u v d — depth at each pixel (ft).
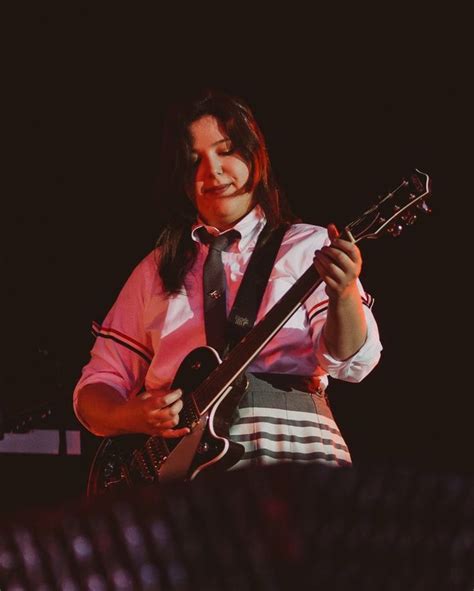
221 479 2.44
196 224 12.69
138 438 11.76
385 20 21.58
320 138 22.08
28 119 24.49
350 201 21.72
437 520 2.44
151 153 24.00
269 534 2.40
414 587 2.43
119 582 2.50
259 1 22.58
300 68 22.34
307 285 10.86
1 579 2.58
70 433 21.85
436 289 21.40
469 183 21.01
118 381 12.82
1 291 23.89
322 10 22.09
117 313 13.05
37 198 24.67
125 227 24.25
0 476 21.39
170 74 23.49
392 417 21.56
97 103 24.20
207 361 11.23
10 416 21.63
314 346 11.23
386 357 21.70
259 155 12.48
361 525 2.40
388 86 21.62
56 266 24.25
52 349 23.32
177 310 12.22
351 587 2.39
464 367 21.20
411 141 21.39
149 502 2.47
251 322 11.63
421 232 21.45
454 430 21.12
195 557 2.44
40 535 2.57
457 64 21.04
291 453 10.74
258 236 12.25
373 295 21.80
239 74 22.80
